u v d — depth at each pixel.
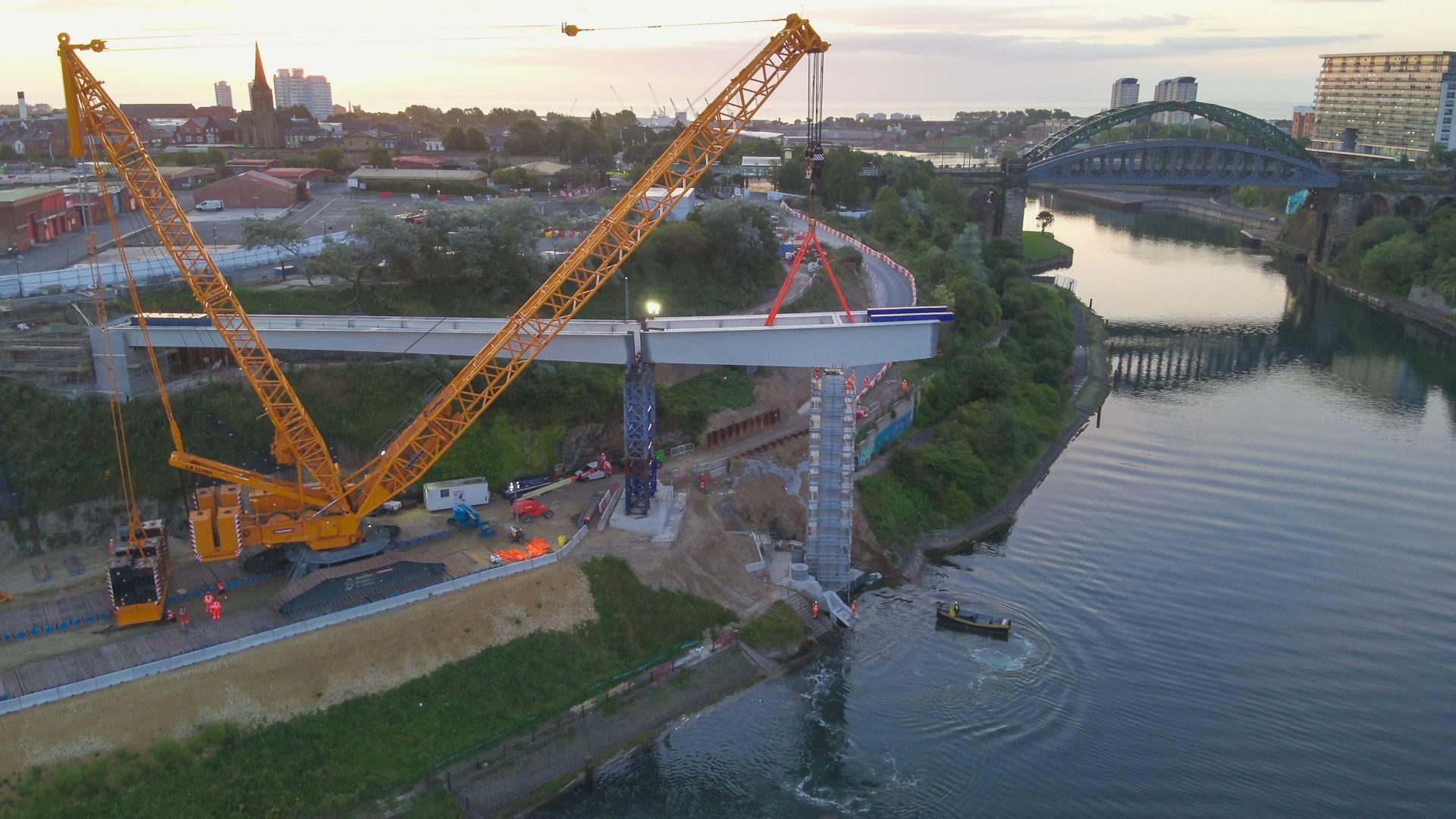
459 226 159.00
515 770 89.69
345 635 94.06
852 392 117.44
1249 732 98.75
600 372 142.88
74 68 94.00
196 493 110.06
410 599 98.94
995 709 102.06
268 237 154.75
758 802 89.75
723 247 181.38
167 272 147.50
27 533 110.00
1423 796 90.44
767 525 131.75
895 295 194.88
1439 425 186.38
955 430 159.75
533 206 169.50
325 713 88.62
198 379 125.25
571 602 104.19
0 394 115.31
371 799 84.12
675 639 106.31
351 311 148.12
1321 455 170.62
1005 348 196.38
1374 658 110.88
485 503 121.81
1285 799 90.00
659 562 111.62
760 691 104.31
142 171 101.25
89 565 107.38
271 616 97.00
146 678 86.19
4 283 133.50
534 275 162.88
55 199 182.62
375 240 151.38
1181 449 173.25
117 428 116.19
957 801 90.06
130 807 78.88
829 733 98.56
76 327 121.69
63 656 89.50
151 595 94.44
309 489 106.69
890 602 121.94
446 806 85.00
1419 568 130.75
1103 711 101.88
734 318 124.56
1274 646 113.19
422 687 93.06
